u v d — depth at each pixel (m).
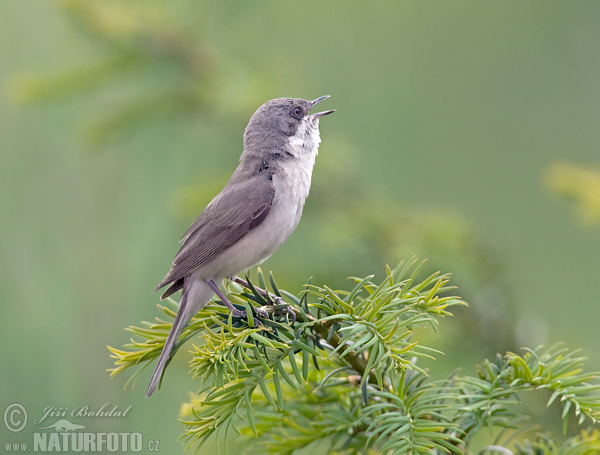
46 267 9.38
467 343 9.08
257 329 6.07
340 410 6.45
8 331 8.84
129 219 10.41
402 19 13.20
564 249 13.67
